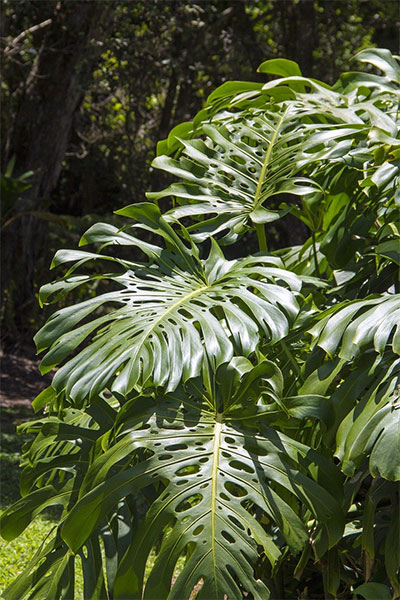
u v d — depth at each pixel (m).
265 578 2.66
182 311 2.56
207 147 3.14
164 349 2.26
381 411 2.15
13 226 12.40
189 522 2.10
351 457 2.12
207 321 2.38
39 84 12.38
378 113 3.09
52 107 12.40
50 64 12.23
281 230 14.27
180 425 2.34
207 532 2.08
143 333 2.32
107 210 16.59
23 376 11.35
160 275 2.74
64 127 12.59
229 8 13.84
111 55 13.18
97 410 2.58
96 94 14.67
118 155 15.84
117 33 12.47
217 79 14.50
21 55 12.53
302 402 2.33
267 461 2.25
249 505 2.66
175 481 2.18
